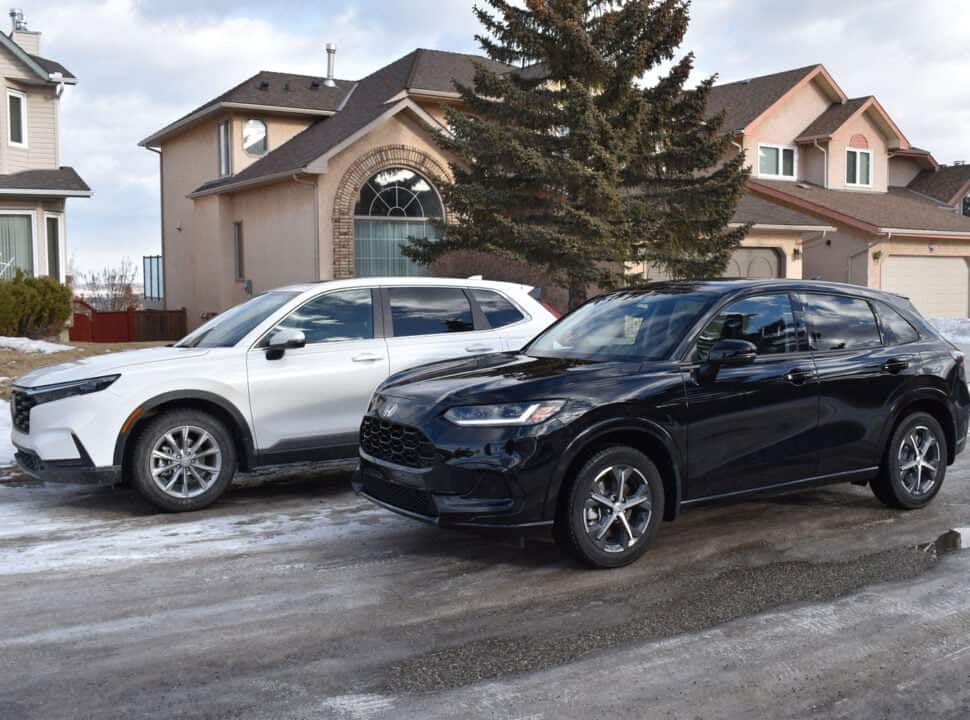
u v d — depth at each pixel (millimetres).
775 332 6441
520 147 18141
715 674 4176
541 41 19500
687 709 3844
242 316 8148
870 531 6527
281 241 22625
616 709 3844
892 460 6887
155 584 5465
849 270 28859
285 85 27781
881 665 4270
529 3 19141
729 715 3795
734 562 5820
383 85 25938
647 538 5754
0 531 6730
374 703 3912
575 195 19125
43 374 7406
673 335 6137
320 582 5484
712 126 19578
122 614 4969
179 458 7266
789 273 26797
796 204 29125
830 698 3945
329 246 20984
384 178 21672
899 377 6848
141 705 3898
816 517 6930
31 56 23031
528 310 8789
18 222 22438
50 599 5211
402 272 22047
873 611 4945
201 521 6996
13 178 22609
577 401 5508
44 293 18594
